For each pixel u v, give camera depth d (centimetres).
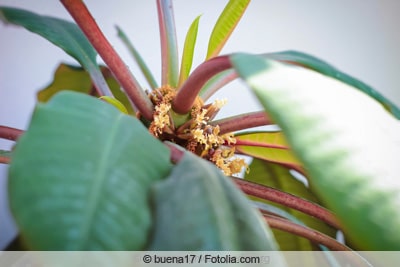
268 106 12
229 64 18
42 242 10
